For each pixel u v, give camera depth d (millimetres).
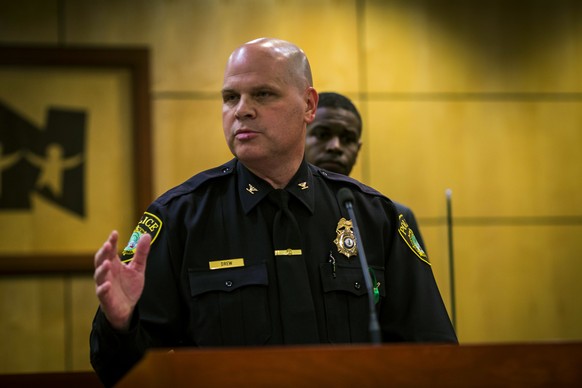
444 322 3641
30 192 7594
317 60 8102
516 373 2523
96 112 7695
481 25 8367
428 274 3766
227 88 3512
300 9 8125
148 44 7883
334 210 3658
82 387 4773
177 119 7871
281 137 3479
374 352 2500
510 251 8242
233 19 8023
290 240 3496
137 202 7656
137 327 3031
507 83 8359
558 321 8227
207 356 2451
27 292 7613
